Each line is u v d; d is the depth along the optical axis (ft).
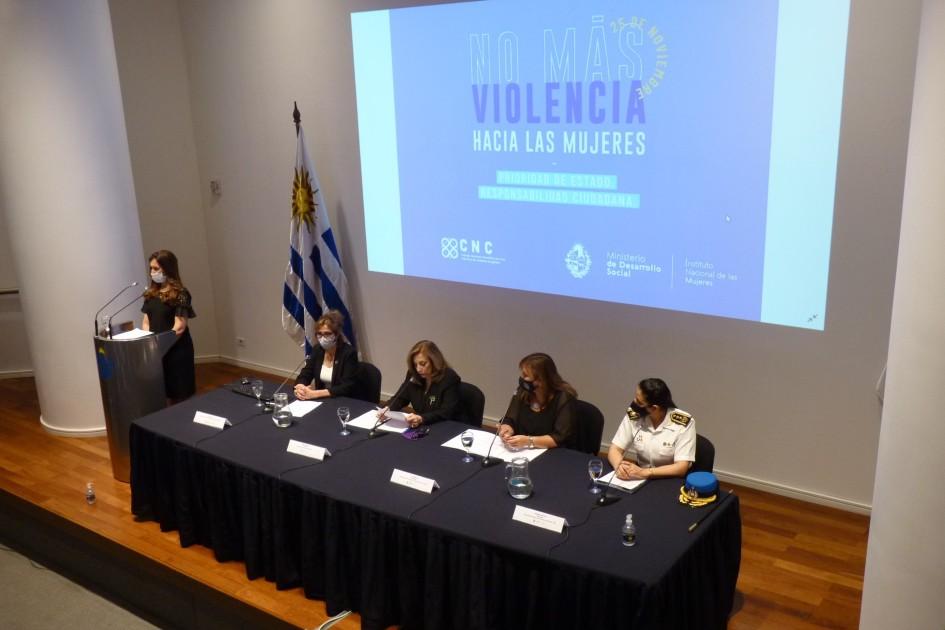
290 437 13.26
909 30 12.01
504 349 17.60
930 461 7.98
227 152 21.36
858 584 12.42
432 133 17.34
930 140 7.69
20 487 16.21
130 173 18.12
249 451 12.85
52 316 17.89
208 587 12.71
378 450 12.66
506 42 15.84
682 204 14.58
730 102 13.69
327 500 11.43
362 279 19.58
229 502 12.85
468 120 16.75
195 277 22.90
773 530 13.92
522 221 16.56
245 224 21.66
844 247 13.28
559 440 12.50
